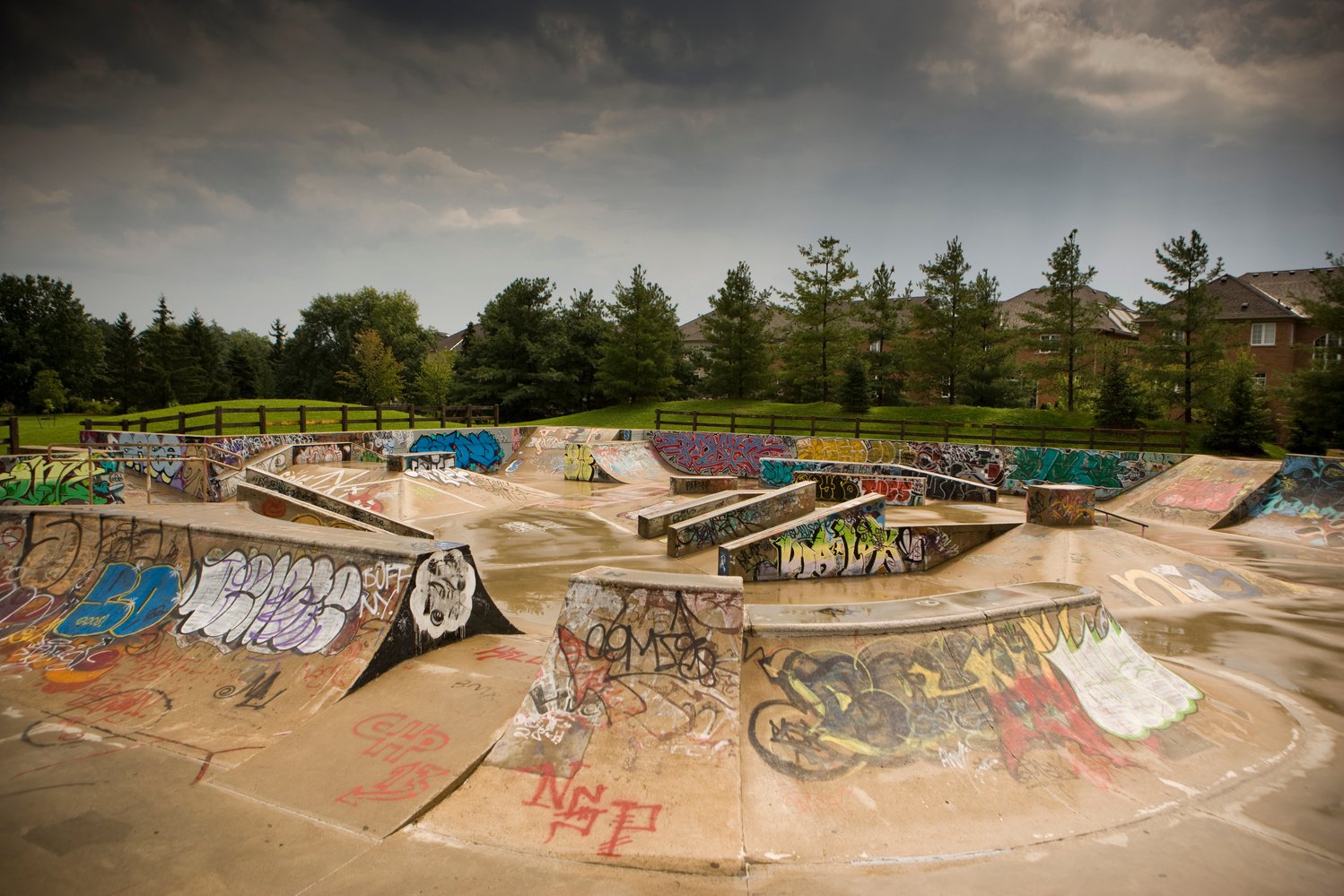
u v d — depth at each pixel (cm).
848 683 482
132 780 429
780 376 4128
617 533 1448
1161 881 372
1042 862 382
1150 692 579
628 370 3950
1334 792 477
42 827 383
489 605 680
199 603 637
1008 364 3656
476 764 437
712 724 449
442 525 1505
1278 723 593
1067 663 565
